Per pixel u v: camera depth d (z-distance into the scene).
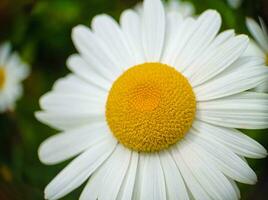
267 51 0.08
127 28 0.08
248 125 0.07
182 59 0.07
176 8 0.10
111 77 0.08
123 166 0.07
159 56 0.07
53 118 0.08
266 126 0.07
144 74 0.07
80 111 0.08
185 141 0.07
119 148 0.07
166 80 0.07
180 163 0.07
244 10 0.08
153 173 0.07
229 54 0.07
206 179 0.07
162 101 0.07
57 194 0.07
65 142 0.08
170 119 0.07
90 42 0.08
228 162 0.07
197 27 0.07
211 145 0.07
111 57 0.08
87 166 0.07
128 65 0.08
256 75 0.07
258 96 0.07
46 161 0.08
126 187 0.07
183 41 0.07
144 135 0.07
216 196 0.06
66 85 0.08
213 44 0.07
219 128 0.07
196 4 0.10
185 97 0.07
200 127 0.07
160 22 0.08
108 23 0.08
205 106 0.07
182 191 0.07
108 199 0.07
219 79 0.07
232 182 0.07
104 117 0.08
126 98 0.07
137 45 0.08
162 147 0.07
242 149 0.07
